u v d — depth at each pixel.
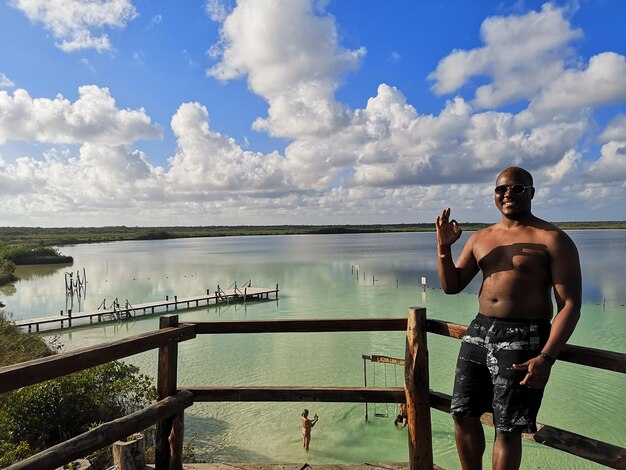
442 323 3.30
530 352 2.62
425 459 3.31
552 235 2.69
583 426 15.73
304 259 101.19
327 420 16.81
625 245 134.25
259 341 27.67
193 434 15.73
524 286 2.70
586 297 40.66
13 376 2.37
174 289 56.97
